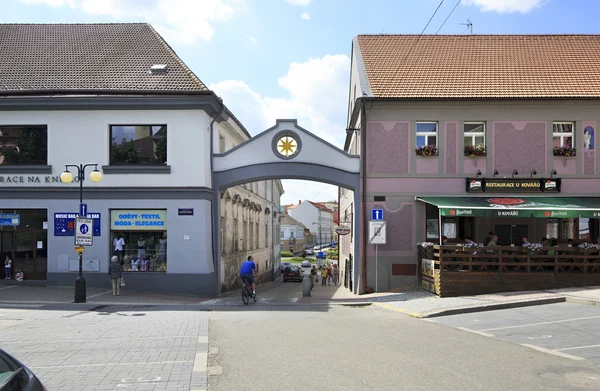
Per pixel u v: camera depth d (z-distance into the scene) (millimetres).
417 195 20688
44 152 20922
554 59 23500
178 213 20562
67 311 14875
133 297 18625
